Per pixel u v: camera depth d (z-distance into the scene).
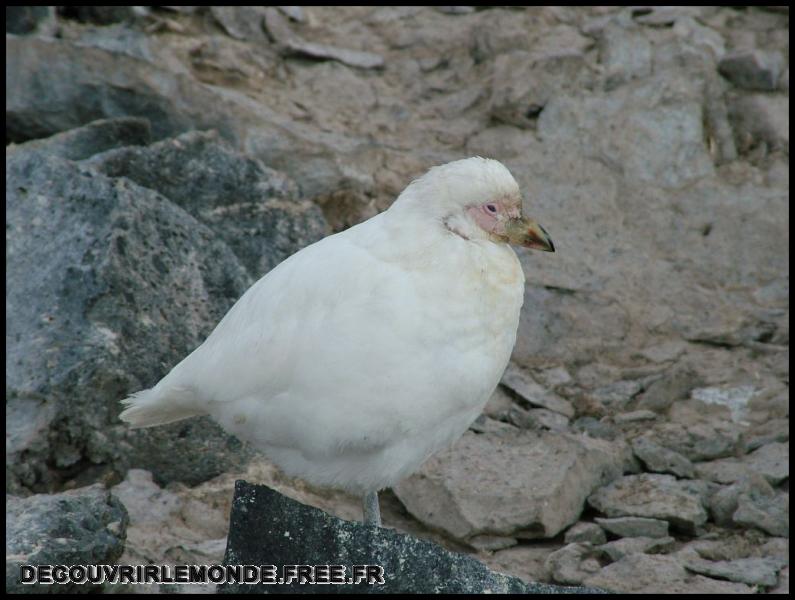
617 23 18.03
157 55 16.39
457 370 8.26
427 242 8.30
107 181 11.36
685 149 16.41
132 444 10.71
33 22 16.11
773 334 14.49
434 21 19.17
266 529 8.16
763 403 13.15
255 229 13.11
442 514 11.01
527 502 10.93
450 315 8.20
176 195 13.08
